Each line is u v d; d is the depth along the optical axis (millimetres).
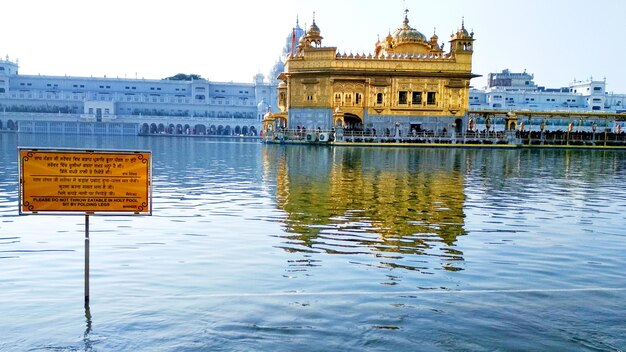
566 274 10422
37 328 7410
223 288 9242
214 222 15531
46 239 13125
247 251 11945
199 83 166625
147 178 8617
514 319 7949
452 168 38844
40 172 8289
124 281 9641
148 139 118312
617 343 7188
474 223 15867
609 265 11172
